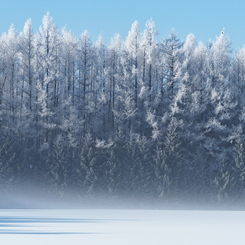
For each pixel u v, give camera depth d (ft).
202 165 171.12
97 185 162.20
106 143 185.88
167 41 198.39
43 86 192.95
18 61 206.28
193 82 194.18
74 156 177.06
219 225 54.65
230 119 189.26
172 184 162.09
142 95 188.55
